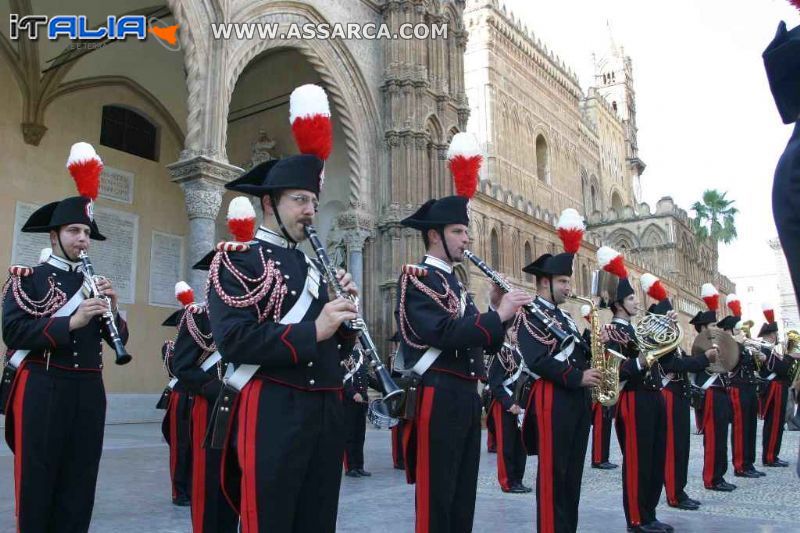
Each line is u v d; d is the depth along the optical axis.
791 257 1.96
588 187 59.94
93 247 19.16
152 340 20.42
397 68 21.08
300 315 3.48
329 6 19.34
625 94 76.44
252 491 3.19
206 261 5.43
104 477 9.48
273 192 3.62
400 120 20.91
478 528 6.68
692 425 23.73
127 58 19.64
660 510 7.71
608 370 5.98
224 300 3.37
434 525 4.44
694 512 7.59
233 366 3.55
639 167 74.88
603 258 7.15
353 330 3.59
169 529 6.36
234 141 22.45
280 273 3.47
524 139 49.47
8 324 4.69
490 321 4.39
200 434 5.75
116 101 20.47
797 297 1.95
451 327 4.43
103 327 5.11
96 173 5.43
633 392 6.57
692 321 9.92
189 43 14.84
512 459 9.22
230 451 3.46
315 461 3.39
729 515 7.41
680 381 7.94
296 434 3.27
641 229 51.38
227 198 22.39
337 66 19.72
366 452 13.74
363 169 20.20
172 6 14.61
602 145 65.50
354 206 19.78
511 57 49.31
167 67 20.50
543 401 5.53
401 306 4.73
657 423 6.61
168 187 21.70
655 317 6.96
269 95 21.64
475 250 28.28
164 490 8.49
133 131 21.11
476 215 28.86
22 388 4.64
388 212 20.17
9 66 17.83
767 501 8.34
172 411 7.70
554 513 5.38
